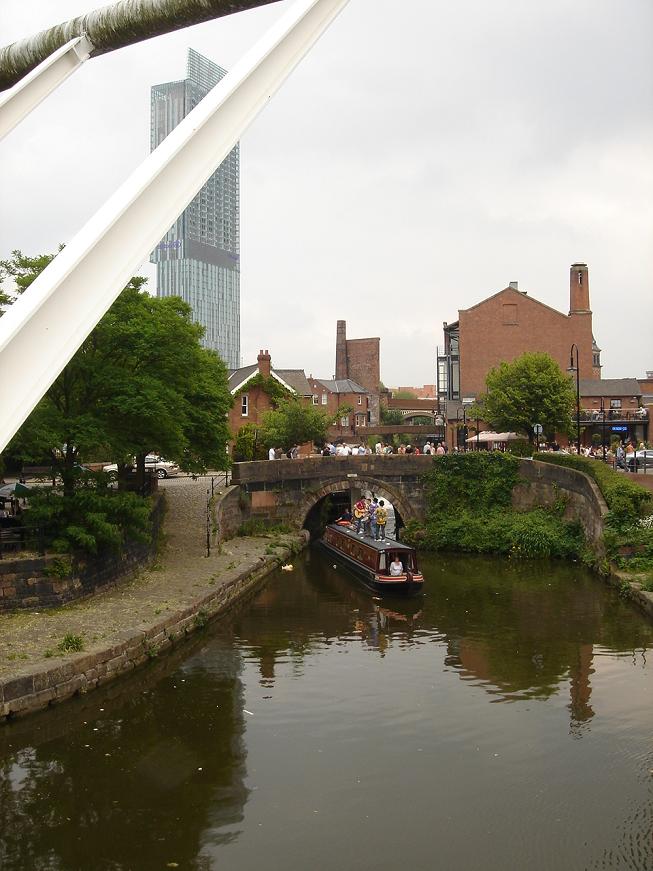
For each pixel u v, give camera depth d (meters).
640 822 12.21
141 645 18.23
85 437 20.52
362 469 41.91
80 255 6.44
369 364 105.31
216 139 7.87
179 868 10.88
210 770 13.84
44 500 20.75
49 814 12.24
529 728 15.80
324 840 11.66
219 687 18.11
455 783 13.48
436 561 36.34
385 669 19.66
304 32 9.12
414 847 11.51
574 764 14.20
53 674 15.43
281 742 15.09
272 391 56.28
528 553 36.44
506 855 11.30
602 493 32.38
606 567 29.66
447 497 41.16
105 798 12.78
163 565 27.50
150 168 7.14
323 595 28.78
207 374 33.81
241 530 38.91
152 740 15.02
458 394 72.62
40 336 6.22
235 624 24.27
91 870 10.80
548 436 53.03
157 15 10.72
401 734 15.52
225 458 34.34
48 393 22.28
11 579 19.28
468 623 24.38
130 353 22.86
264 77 8.52
